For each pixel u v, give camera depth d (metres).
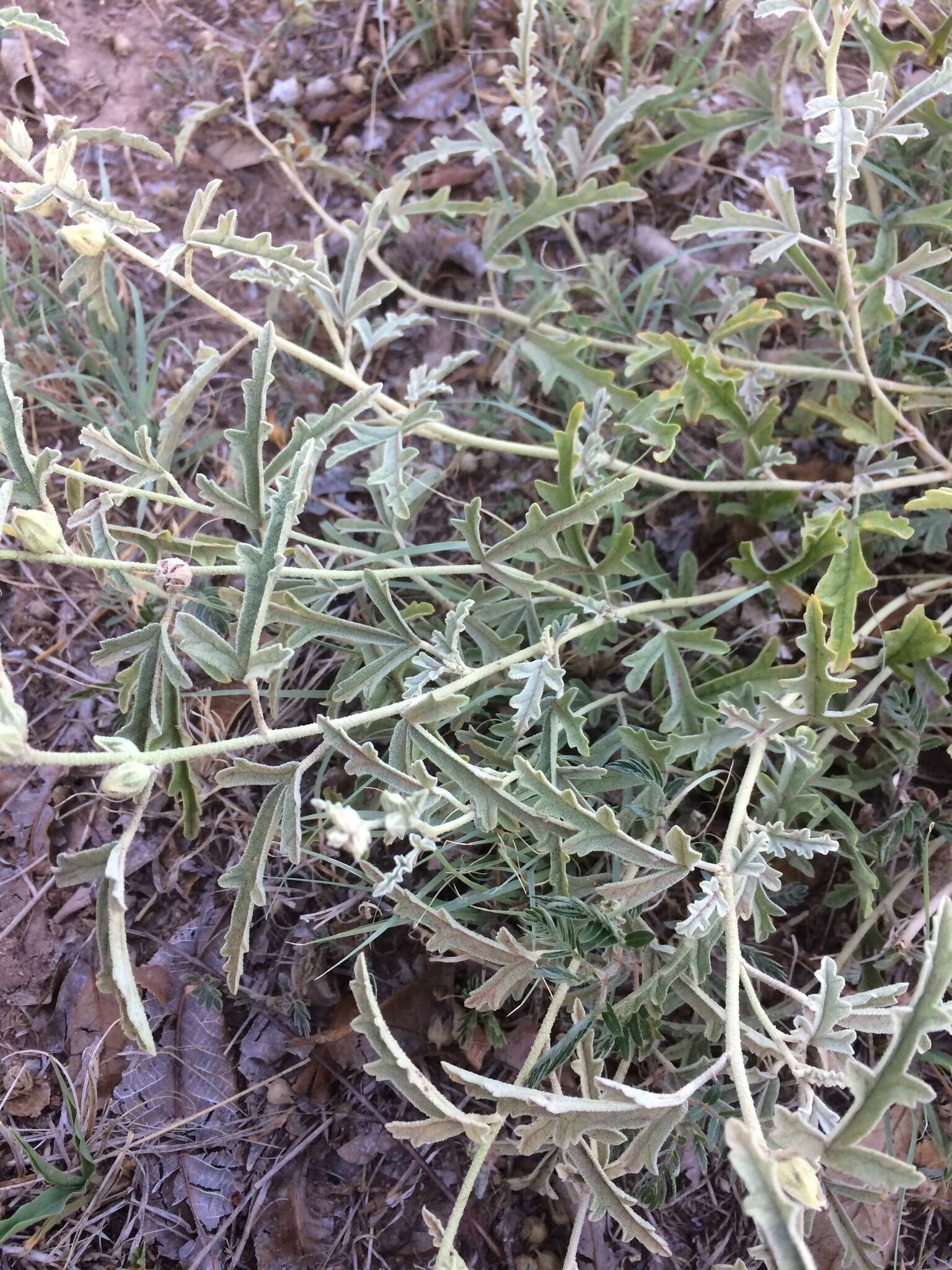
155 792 1.87
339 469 2.10
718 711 1.63
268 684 1.81
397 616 1.39
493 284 2.00
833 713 1.42
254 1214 1.65
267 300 2.21
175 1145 1.68
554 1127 1.10
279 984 1.77
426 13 2.34
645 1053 1.52
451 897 1.78
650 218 2.31
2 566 2.03
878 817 1.80
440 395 2.17
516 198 2.29
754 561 1.67
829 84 1.41
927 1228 1.61
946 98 1.99
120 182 2.33
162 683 1.25
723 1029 1.41
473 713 1.76
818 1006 1.15
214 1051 1.74
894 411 1.69
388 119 2.36
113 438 2.03
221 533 2.08
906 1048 0.93
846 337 1.88
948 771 1.85
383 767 1.19
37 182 1.44
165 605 1.75
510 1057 1.70
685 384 1.72
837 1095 1.70
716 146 2.10
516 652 1.54
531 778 1.23
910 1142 1.59
